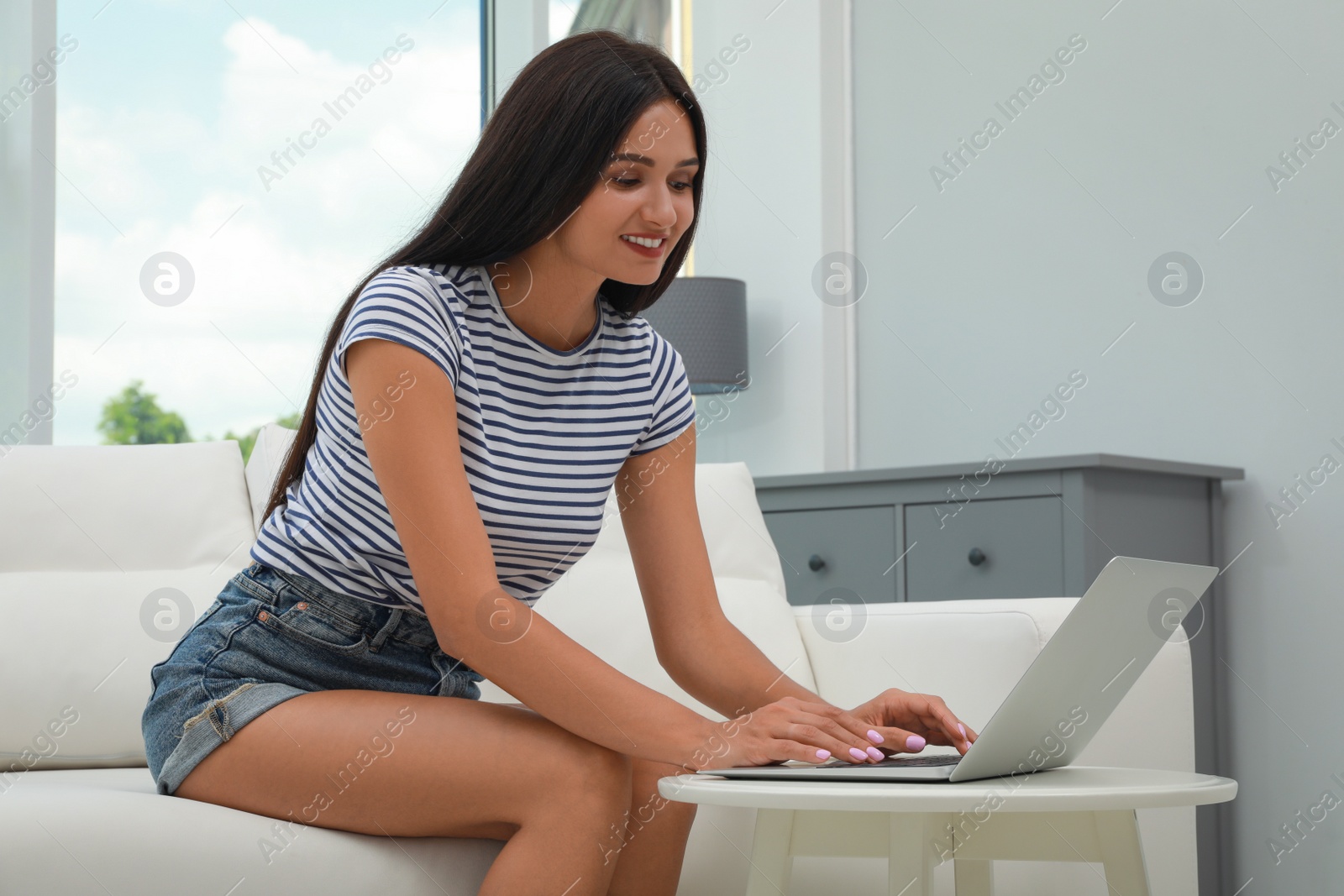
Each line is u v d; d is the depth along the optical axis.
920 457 2.91
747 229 3.22
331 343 1.10
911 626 1.48
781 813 1.00
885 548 2.34
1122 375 2.52
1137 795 0.83
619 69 1.04
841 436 3.05
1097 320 2.57
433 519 0.96
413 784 0.93
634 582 1.58
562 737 0.95
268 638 1.03
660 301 2.88
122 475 1.49
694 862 1.26
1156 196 2.47
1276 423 2.27
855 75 3.09
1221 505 2.33
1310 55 2.25
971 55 2.84
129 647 1.37
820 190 3.06
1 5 2.52
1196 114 2.42
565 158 1.03
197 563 1.47
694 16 3.37
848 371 3.06
